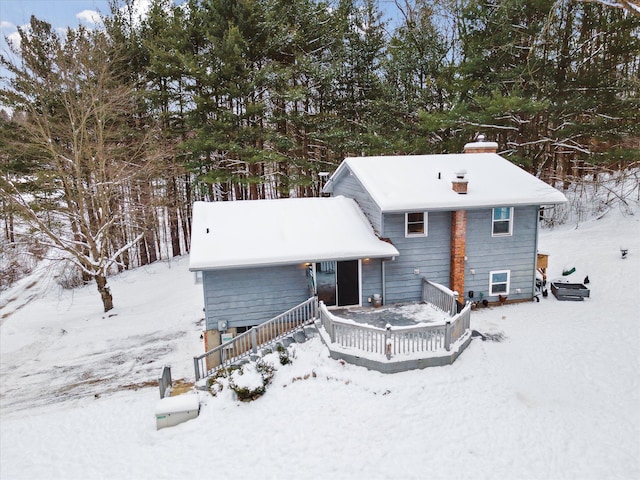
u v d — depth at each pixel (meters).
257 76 23.75
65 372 14.80
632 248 19.34
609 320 13.97
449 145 24.88
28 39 21.70
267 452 9.30
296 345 12.96
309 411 10.41
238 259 13.48
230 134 24.89
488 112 21.58
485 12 21.75
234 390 11.16
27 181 21.19
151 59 24.64
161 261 31.31
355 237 15.06
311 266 14.36
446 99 27.25
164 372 12.12
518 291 16.42
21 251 22.83
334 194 21.36
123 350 16.34
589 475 8.00
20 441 10.76
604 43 21.88
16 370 15.23
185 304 20.75
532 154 24.89
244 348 13.78
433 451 8.89
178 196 29.56
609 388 10.50
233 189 30.31
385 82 28.02
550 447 8.78
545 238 22.98
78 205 21.53
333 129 27.02
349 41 28.61
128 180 22.86
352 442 9.31
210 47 25.02
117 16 25.59
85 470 9.36
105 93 20.70
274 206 17.23
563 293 16.28
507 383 10.92
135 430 10.83
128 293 24.47
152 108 26.05
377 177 16.25
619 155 20.56
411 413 10.02
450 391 10.67
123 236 31.41
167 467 9.16
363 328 11.88
